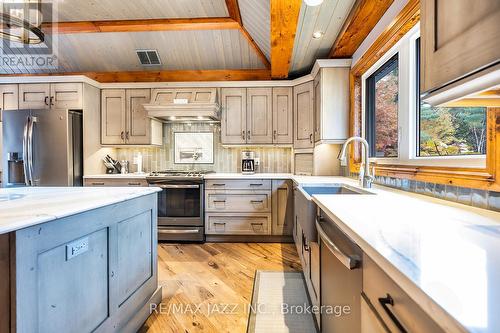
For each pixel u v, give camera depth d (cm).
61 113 324
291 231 332
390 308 60
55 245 104
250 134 362
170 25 310
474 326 33
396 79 216
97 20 310
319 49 285
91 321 125
